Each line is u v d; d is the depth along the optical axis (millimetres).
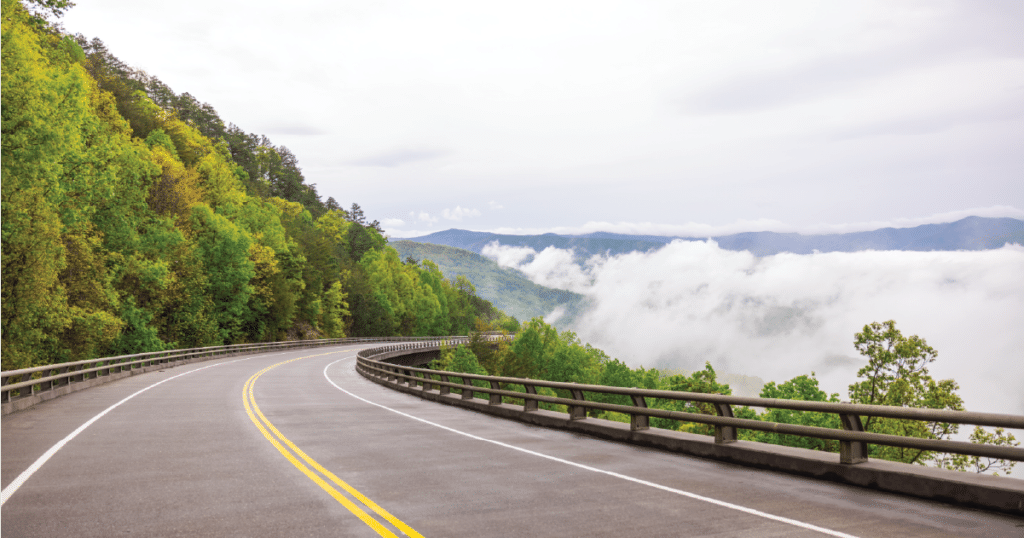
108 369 30062
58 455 10578
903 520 6684
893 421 37625
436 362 96812
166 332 61500
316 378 33062
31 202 34000
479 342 95688
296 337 98000
